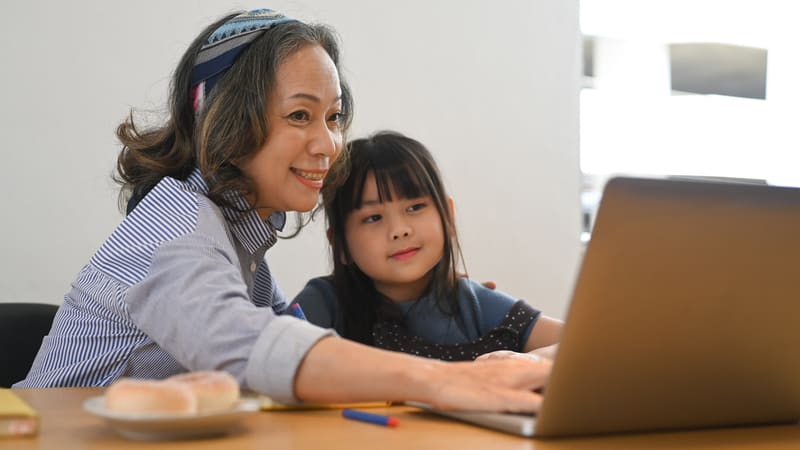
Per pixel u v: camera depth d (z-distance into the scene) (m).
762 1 3.06
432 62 2.50
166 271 0.92
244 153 1.18
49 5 2.01
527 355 0.99
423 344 1.44
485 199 2.59
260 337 0.79
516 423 0.65
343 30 2.36
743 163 3.06
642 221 0.59
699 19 2.99
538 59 2.68
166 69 2.13
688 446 0.65
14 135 1.97
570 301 0.60
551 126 2.71
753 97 3.07
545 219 2.70
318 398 0.75
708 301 0.64
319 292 1.47
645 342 0.63
